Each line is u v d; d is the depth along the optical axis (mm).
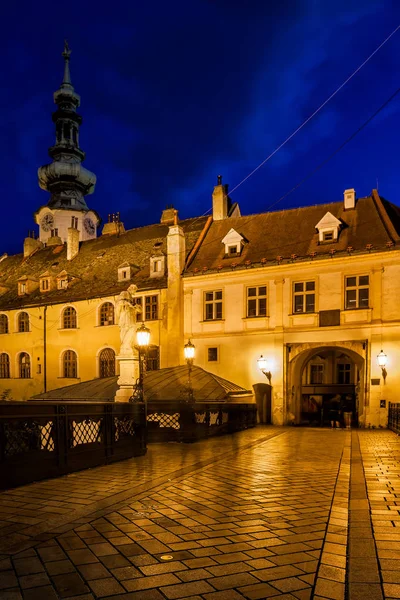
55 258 39531
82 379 30156
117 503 6551
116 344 29000
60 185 66375
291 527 5473
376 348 21625
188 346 16188
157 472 9055
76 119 67750
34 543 4859
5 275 40719
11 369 33625
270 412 23891
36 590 3748
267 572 4137
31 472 7957
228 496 7039
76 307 31016
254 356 24531
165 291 27250
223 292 25719
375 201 25125
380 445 14039
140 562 4352
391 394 21109
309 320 23312
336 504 6562
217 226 30125
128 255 33562
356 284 22516
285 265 23969
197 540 4988
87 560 4395
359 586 3803
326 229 24094
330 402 27266
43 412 8305
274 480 8297
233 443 14359
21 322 34000
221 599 3615
